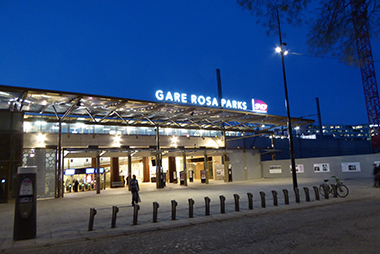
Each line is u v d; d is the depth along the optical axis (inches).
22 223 332.8
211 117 1352.1
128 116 1254.9
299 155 2181.3
